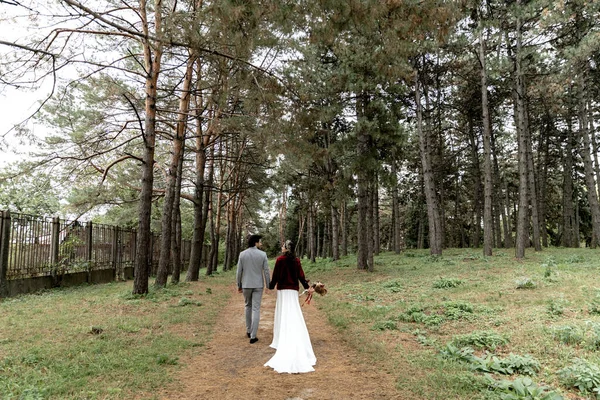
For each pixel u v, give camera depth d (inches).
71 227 573.6
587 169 682.8
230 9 241.1
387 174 640.4
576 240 1102.4
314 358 209.3
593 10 568.7
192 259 664.4
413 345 230.8
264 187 994.7
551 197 1398.9
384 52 299.1
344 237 1157.7
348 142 609.3
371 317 309.4
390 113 606.9
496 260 634.8
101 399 155.2
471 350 202.4
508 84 832.3
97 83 452.8
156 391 167.2
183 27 281.9
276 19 250.1
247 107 383.2
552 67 707.4
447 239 1583.4
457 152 1176.8
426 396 155.6
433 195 804.0
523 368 178.7
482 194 1289.4
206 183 804.0
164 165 759.7
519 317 262.2
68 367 187.6
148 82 450.3
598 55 693.9
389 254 1047.0
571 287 343.0
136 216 821.9
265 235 2119.8
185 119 544.1
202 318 325.4
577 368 161.5
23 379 169.5
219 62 327.0
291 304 222.7
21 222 466.3
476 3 528.1
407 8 258.8
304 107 383.9
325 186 791.7
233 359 217.3
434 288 419.8
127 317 311.1
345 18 254.1
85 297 433.4
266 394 165.2
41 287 504.4
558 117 1024.9
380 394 161.5
